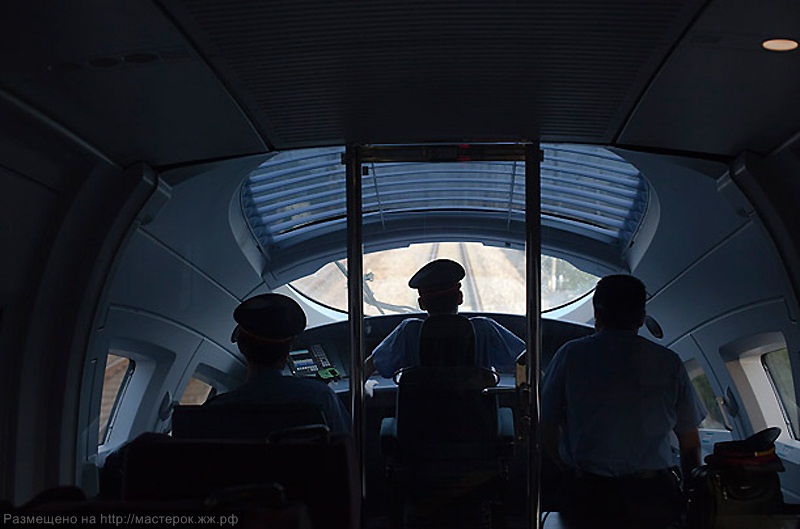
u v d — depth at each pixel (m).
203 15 3.44
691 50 3.90
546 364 6.92
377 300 5.80
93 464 6.11
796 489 6.91
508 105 4.93
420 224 5.99
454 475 5.59
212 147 5.56
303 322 4.75
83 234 5.60
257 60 4.03
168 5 3.32
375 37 3.78
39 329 5.46
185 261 6.79
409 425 5.61
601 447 5.07
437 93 4.68
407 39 3.82
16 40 3.58
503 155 5.80
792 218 5.78
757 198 5.80
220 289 7.36
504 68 4.25
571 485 5.17
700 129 5.26
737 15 3.46
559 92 4.65
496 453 5.57
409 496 5.60
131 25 3.49
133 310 6.56
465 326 5.62
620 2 3.39
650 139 5.60
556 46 3.92
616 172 6.53
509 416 5.61
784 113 4.81
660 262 6.81
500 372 5.65
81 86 4.21
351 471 3.51
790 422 7.58
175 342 7.35
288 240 7.43
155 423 7.64
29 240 5.14
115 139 5.10
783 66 4.07
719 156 5.84
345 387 6.89
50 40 3.60
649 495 5.02
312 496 3.43
